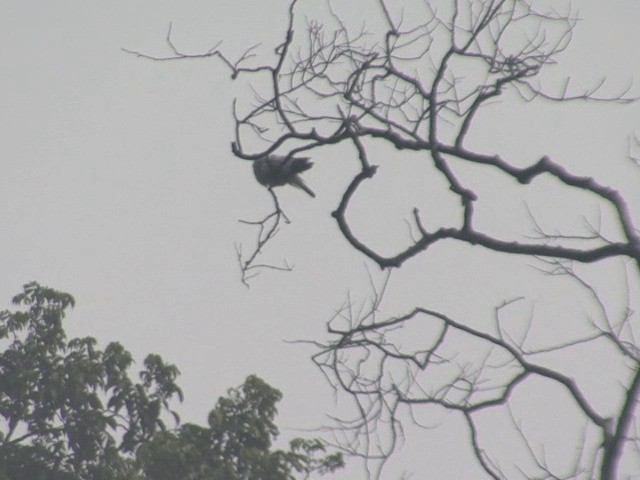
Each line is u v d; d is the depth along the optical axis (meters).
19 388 56.97
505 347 25.14
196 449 54.19
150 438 57.16
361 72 26.94
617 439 22.84
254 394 55.47
